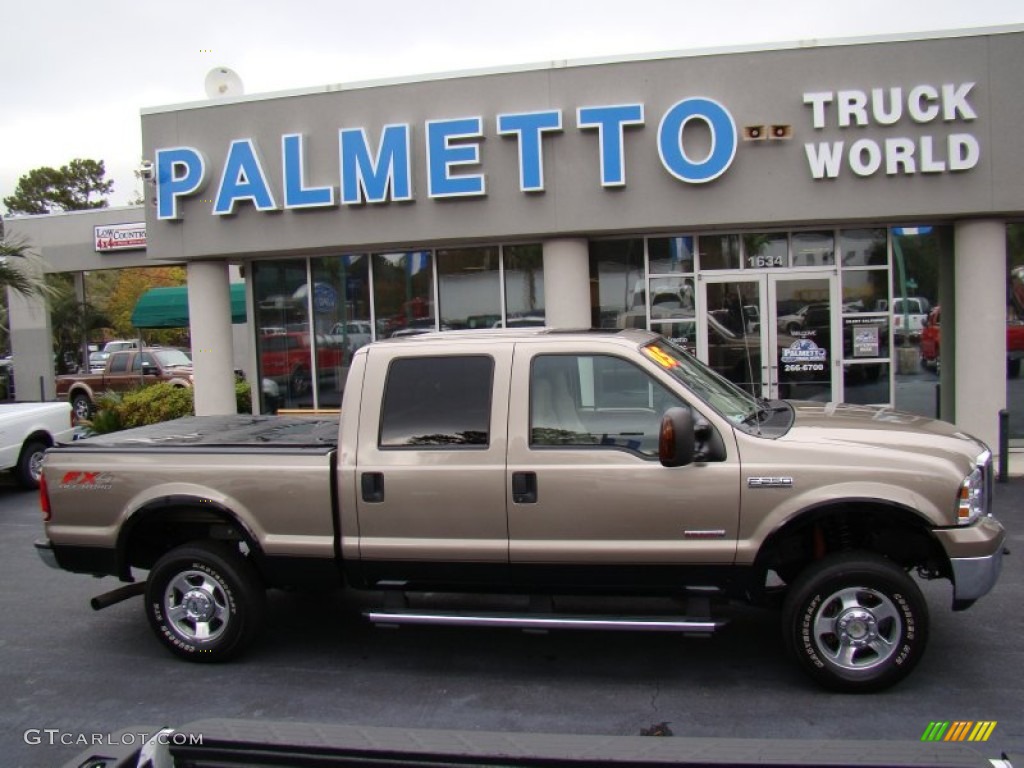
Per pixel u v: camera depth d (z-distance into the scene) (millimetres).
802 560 5113
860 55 10531
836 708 4520
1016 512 8648
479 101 11328
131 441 5734
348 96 11688
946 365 11609
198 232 12359
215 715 4719
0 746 4418
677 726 4379
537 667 5234
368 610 5137
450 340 5133
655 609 5680
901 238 11531
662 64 10867
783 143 10734
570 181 11141
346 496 5062
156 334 46000
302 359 13117
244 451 5309
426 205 11555
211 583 5426
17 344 20703
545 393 4934
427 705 4742
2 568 8102
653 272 11906
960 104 10312
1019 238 11633
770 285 11719
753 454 4648
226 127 12125
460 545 4910
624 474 4719
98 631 6238
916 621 4535
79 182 70625
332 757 2840
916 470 4547
